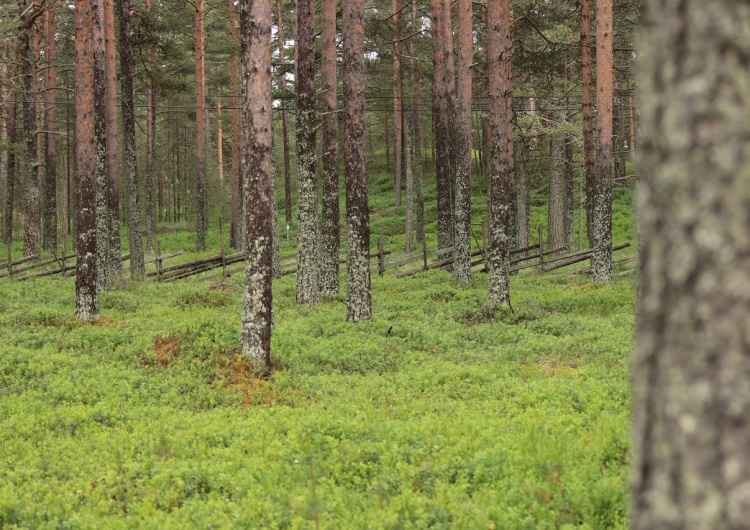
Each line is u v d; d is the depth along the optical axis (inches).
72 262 1283.2
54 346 568.7
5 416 423.5
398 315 742.5
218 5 1456.7
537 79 1334.9
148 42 1184.8
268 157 521.0
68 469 329.7
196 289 890.7
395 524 230.2
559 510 228.2
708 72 93.4
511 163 1115.3
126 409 435.2
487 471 272.8
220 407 441.7
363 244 684.7
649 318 100.7
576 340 596.1
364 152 685.3
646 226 102.3
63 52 1604.3
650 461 100.1
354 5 676.1
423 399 431.2
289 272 1104.2
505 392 436.1
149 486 297.9
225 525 245.3
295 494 269.7
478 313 729.6
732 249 91.4
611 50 867.4
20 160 1845.5
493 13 719.7
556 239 1316.4
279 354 565.9
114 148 1015.0
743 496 89.7
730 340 91.4
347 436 346.0
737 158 91.7
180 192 2979.8
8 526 266.1
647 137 102.6
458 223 960.9
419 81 1499.8
